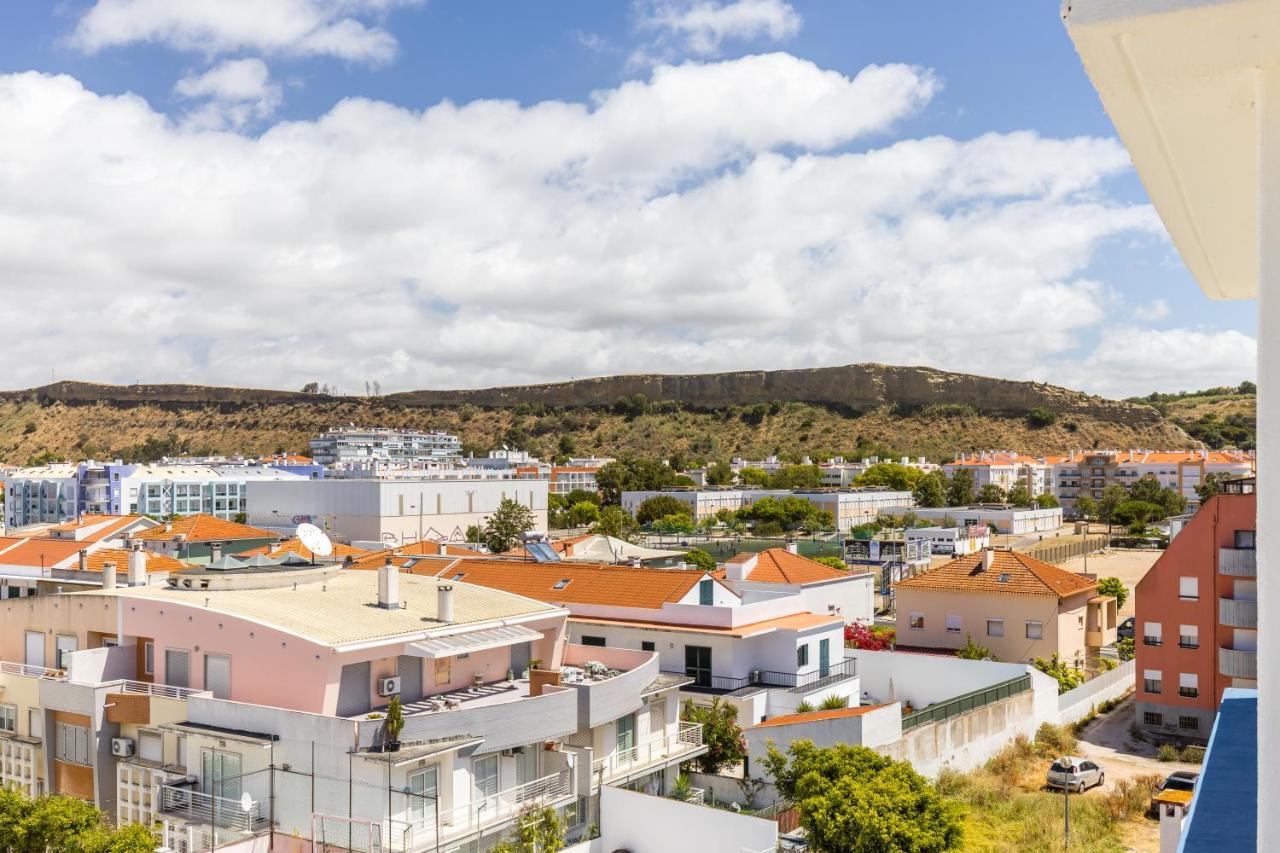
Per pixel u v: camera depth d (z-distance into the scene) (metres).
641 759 42.72
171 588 43.34
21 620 43.62
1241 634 56.28
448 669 39.66
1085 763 47.84
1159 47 2.68
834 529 191.88
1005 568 71.31
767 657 52.72
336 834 32.66
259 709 34.69
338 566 51.00
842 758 36.22
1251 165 3.44
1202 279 4.97
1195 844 5.39
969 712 49.47
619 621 53.78
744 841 35.72
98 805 37.59
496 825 34.59
